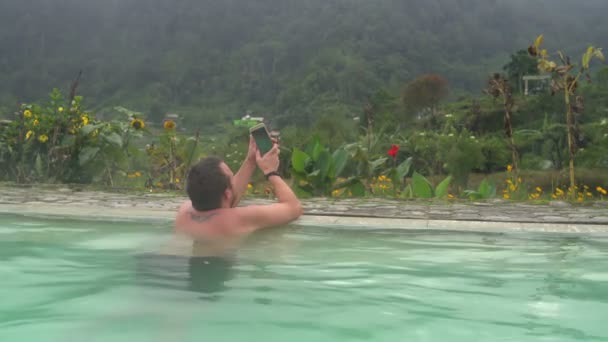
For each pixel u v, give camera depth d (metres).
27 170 8.74
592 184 15.19
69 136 8.55
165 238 3.46
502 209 5.38
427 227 4.11
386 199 6.55
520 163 22.05
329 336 1.80
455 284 2.52
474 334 1.83
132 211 4.75
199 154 8.70
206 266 2.77
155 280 2.50
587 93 38.41
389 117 56.84
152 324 1.90
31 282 2.46
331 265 2.86
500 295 2.32
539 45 7.71
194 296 2.25
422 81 64.19
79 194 6.57
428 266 2.87
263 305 2.14
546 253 3.24
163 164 8.71
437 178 14.59
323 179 7.84
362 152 8.98
